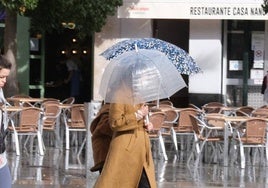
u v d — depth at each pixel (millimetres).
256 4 33625
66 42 38594
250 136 22297
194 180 19797
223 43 35812
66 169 21109
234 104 35844
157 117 23594
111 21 35125
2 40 35562
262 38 35969
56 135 26609
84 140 25172
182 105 37688
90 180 19094
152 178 12141
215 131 25016
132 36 35281
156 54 12609
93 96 35062
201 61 35250
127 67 11961
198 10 33656
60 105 26219
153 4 33812
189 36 35375
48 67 38594
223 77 35812
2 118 11258
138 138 12008
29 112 23672
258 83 36000
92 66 36250
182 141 26859
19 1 26781
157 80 12062
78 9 30688
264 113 25344
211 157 24422
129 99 11789
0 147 11125
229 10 33688
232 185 19094
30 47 37625
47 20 31078
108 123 12344
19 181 18719
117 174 11914
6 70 11258
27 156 23891
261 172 21766
